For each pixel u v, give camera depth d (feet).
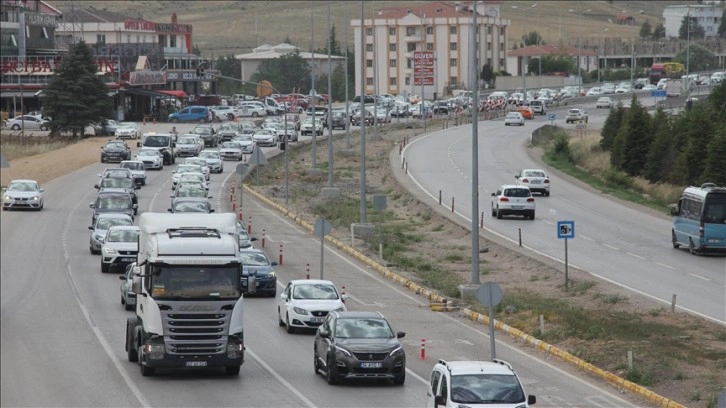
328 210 491.72
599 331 249.55
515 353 235.61
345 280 331.77
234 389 195.11
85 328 250.37
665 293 312.71
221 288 198.70
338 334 201.77
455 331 259.60
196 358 198.08
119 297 290.56
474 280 301.63
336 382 199.21
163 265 197.57
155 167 634.02
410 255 388.78
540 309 277.64
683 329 258.78
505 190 474.90
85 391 191.62
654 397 193.36
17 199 461.78
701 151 561.02
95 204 410.31
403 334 204.33
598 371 214.48
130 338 216.33
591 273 346.13
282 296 261.65
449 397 155.02
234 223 208.74
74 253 362.53
